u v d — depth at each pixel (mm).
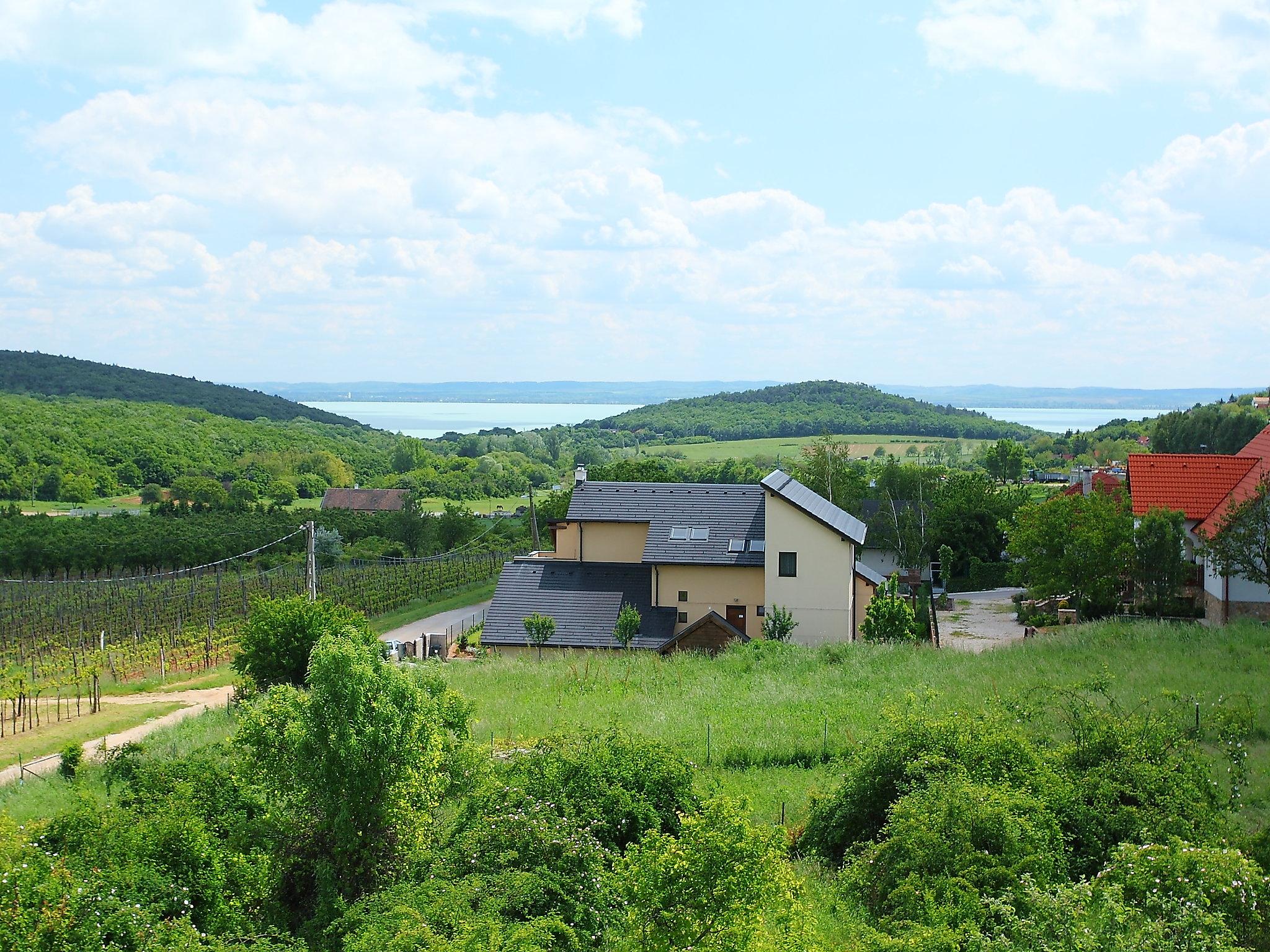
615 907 11984
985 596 57875
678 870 10219
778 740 20156
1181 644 26594
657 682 26953
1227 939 9969
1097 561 38688
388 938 11023
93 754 25438
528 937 10641
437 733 15328
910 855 12188
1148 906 10320
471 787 15281
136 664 43875
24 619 53812
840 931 11891
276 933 12695
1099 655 25969
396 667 15055
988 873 11664
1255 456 41188
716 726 21484
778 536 37594
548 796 14523
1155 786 13789
